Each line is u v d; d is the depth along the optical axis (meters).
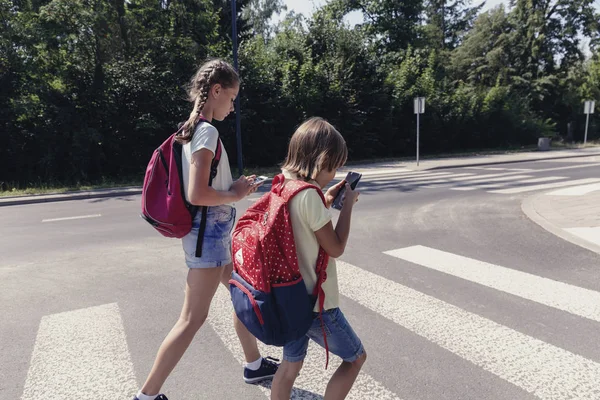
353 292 4.33
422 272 4.93
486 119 27.67
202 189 2.14
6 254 6.11
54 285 4.77
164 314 3.95
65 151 15.38
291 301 1.87
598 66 35.84
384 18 32.62
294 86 20.05
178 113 17.28
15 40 15.10
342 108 21.14
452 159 21.39
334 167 1.99
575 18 35.00
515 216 7.91
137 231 7.47
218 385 2.81
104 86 15.73
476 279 4.67
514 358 3.05
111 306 4.15
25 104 14.37
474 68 36.78
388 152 23.89
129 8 17.48
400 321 3.67
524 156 22.19
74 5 15.43
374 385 2.76
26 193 12.74
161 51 17.61
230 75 2.34
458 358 3.07
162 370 2.35
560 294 4.21
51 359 3.13
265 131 19.25
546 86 34.22
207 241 2.32
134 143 16.91
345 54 22.53
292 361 2.14
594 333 3.41
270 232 1.87
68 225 8.16
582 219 7.30
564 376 2.82
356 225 7.42
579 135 35.00
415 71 25.28
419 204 9.35
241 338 2.75
